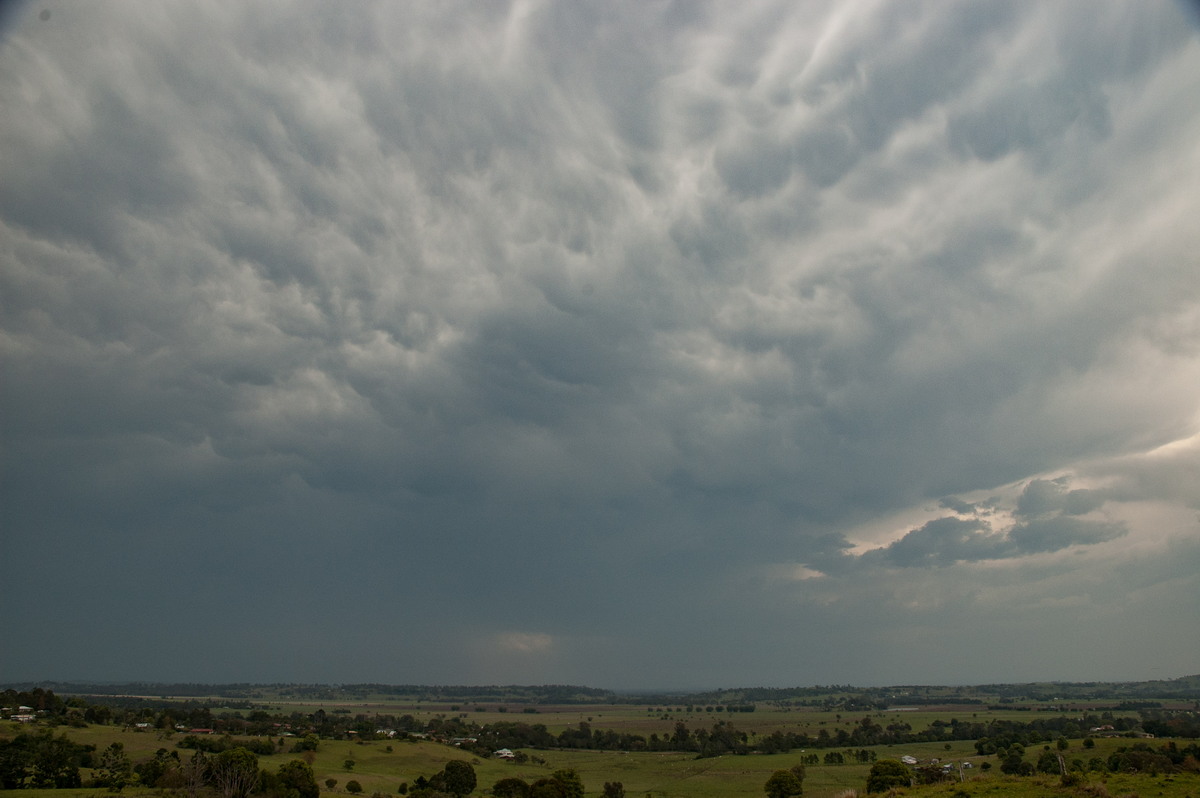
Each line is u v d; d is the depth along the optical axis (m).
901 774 84.06
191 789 89.94
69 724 136.62
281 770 100.25
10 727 123.31
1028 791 45.81
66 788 93.19
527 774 143.50
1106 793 43.72
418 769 139.25
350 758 140.75
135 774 99.62
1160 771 57.56
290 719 199.25
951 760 135.00
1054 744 123.00
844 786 113.38
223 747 130.00
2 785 93.44
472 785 118.00
